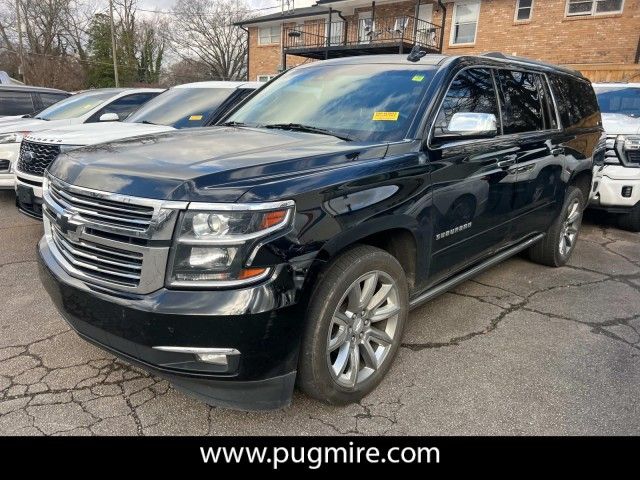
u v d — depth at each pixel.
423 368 3.02
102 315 2.17
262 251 2.00
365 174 2.43
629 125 6.43
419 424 2.51
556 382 2.90
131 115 6.77
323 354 2.34
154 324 2.01
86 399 2.60
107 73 45.78
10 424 2.40
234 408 2.21
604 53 16.14
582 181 5.05
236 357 2.05
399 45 19.00
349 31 22.89
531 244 4.43
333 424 2.49
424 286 3.08
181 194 2.01
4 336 3.23
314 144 2.73
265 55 26.77
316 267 2.16
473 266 3.66
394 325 2.80
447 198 2.95
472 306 3.96
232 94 6.44
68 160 2.57
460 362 3.10
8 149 6.39
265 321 2.02
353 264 2.39
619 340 3.44
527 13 17.52
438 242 2.98
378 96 3.20
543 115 4.23
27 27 41.94
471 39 18.98
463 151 3.08
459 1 18.95
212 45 50.59
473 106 3.34
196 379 2.11
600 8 16.08
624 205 6.18
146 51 50.31
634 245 5.96
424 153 2.81
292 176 2.21
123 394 2.66
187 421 2.47
